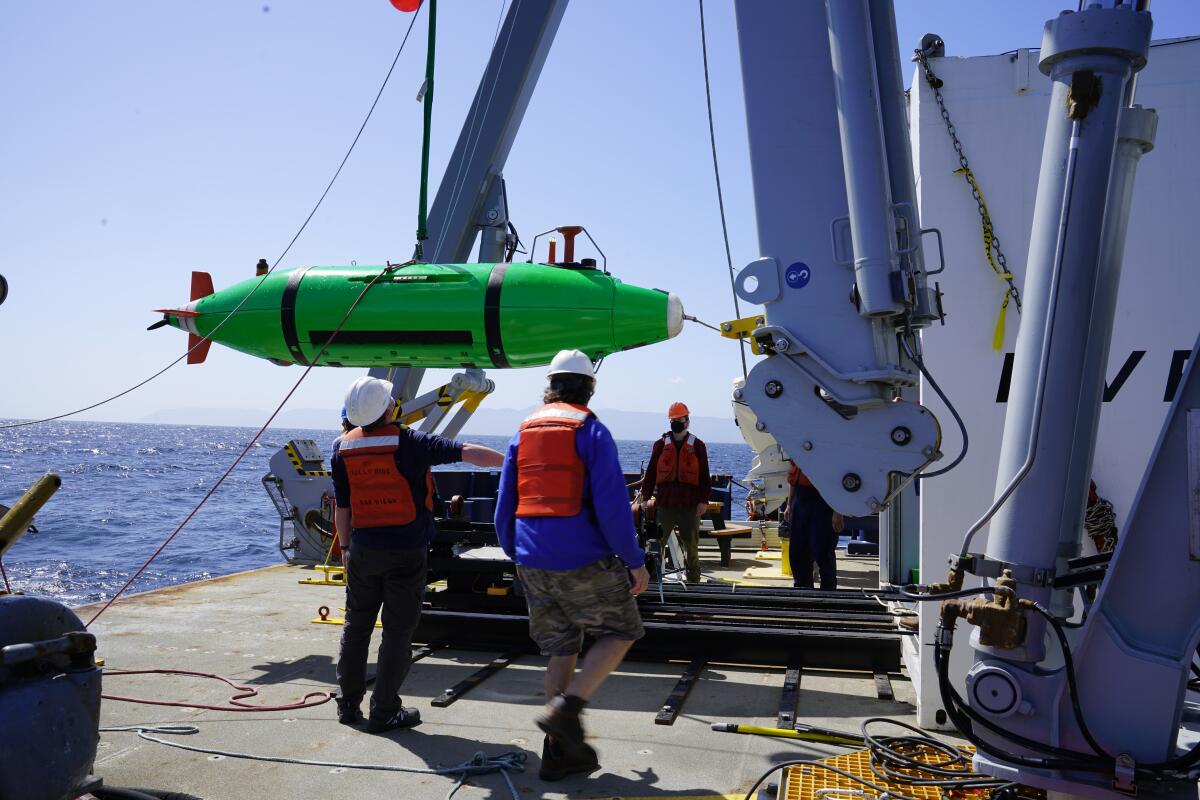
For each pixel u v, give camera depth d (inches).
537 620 145.5
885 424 126.3
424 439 164.1
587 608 139.7
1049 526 100.9
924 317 128.3
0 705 92.5
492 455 163.8
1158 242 153.0
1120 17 96.2
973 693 100.6
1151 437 152.3
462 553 233.9
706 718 169.5
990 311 160.6
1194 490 90.6
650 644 215.6
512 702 179.9
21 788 92.0
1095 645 95.1
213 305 277.7
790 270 129.8
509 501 148.4
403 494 160.9
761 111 131.4
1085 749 95.2
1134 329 153.6
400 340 253.8
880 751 135.3
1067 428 100.1
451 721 167.3
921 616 161.6
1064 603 105.9
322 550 377.1
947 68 164.4
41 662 98.3
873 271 121.0
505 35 335.0
